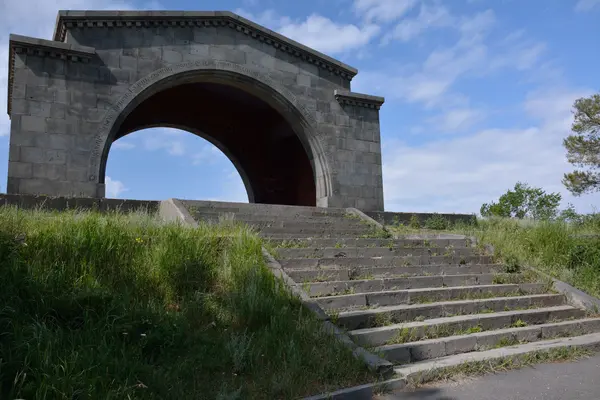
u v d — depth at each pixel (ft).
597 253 36.50
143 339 17.01
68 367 14.28
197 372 16.39
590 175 92.12
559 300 30.86
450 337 22.76
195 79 59.77
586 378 18.93
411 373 18.11
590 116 90.84
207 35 60.03
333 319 21.77
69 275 19.60
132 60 54.85
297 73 65.92
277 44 64.64
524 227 47.67
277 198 95.04
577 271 35.73
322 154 65.57
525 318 26.84
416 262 33.01
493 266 34.76
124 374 14.82
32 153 48.21
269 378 16.34
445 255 35.37
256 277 22.65
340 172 66.18
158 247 23.54
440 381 18.38
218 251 25.61
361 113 69.56
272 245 30.27
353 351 18.61
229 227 31.12
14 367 13.88
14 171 47.21
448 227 55.93
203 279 22.75
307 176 91.76
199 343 18.11
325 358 17.71
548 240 40.11
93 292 18.54
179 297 21.40
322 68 68.08
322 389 16.16
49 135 49.16
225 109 90.74
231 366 17.11
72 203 42.60
